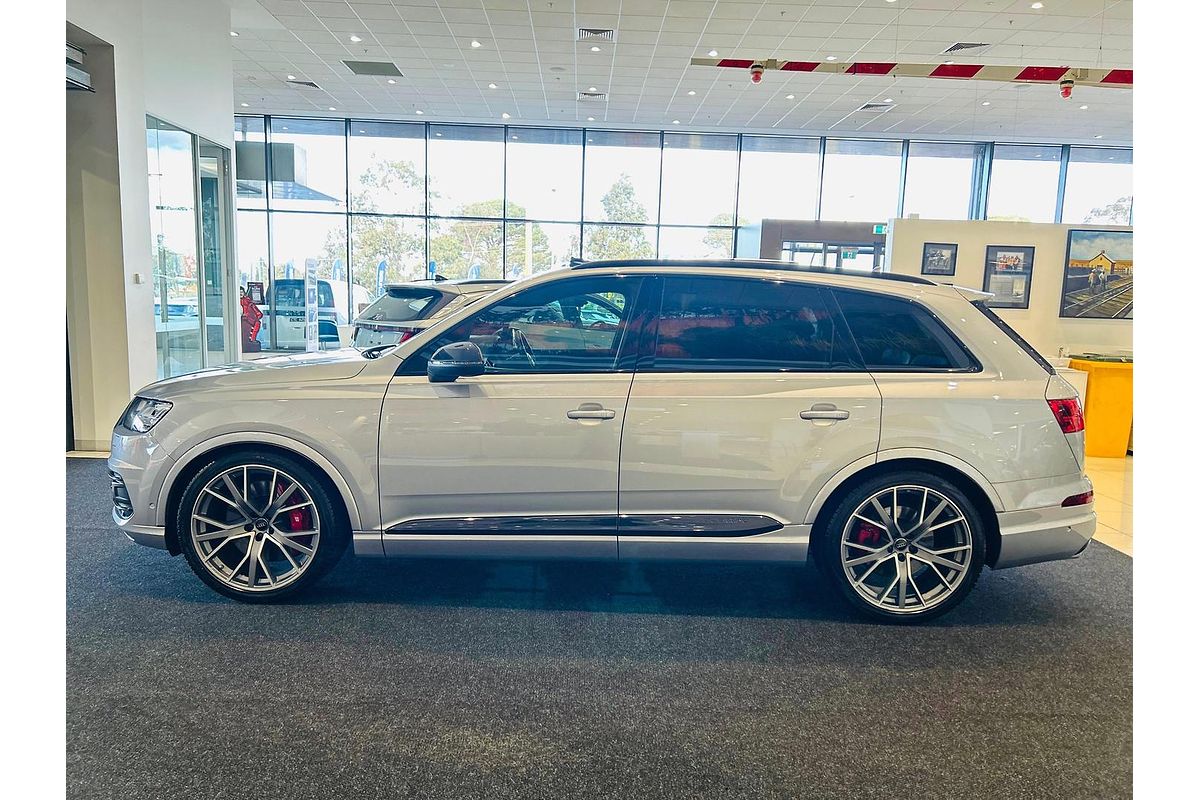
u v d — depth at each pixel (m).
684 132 15.42
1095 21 8.86
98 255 6.13
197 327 8.09
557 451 2.94
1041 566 3.82
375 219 15.71
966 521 2.97
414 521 3.03
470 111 14.22
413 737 2.21
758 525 2.98
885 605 3.04
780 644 2.86
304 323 15.91
